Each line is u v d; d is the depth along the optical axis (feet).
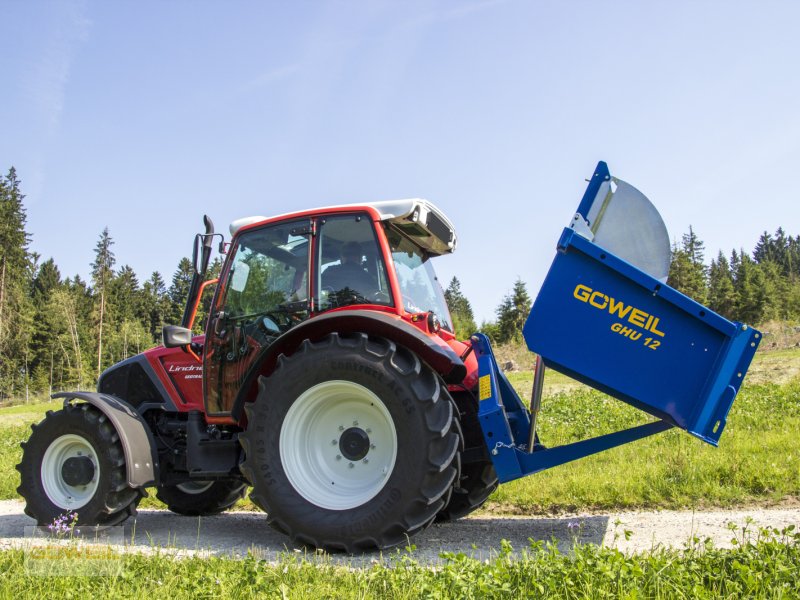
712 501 17.83
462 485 17.97
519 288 192.44
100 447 17.19
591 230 14.97
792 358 59.93
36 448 18.02
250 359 17.26
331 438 15.46
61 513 17.37
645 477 19.94
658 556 10.80
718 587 9.31
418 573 10.59
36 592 10.52
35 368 230.68
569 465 22.98
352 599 9.75
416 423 14.14
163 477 19.24
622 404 37.58
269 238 17.75
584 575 9.74
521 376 68.18
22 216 231.50
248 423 15.46
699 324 13.39
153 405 19.53
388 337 15.56
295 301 16.90
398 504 13.97
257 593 10.25
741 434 24.86
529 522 17.67
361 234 16.57
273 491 14.85
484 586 9.41
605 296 13.87
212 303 18.28
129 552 13.79
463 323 152.35
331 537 14.28
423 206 16.78
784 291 257.96
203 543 16.07
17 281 222.07
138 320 310.45
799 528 14.26
